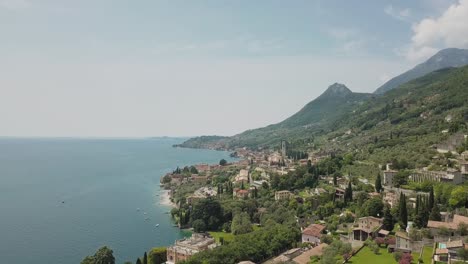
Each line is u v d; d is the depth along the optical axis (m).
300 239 191.50
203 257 154.00
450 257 121.25
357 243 165.62
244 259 159.75
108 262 164.25
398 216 177.75
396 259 137.88
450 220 159.50
